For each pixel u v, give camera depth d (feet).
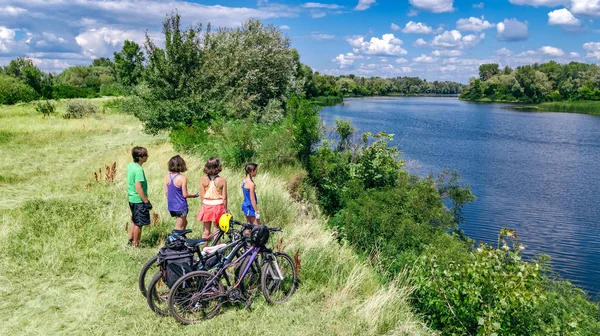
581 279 43.11
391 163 54.80
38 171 41.68
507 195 74.28
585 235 55.31
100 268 20.54
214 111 66.49
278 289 19.47
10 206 29.40
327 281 21.18
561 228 57.88
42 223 25.25
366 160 53.36
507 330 18.93
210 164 21.30
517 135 160.66
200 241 16.89
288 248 24.27
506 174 91.35
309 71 335.88
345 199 47.21
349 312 18.47
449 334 19.72
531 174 91.71
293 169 52.08
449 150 121.90
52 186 35.86
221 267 17.49
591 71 497.05
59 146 57.82
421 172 90.38
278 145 53.31
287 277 20.27
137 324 16.30
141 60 70.08
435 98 622.13
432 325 20.48
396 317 18.47
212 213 21.47
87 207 28.84
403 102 437.99
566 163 105.40
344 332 16.99
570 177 89.25
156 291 17.63
